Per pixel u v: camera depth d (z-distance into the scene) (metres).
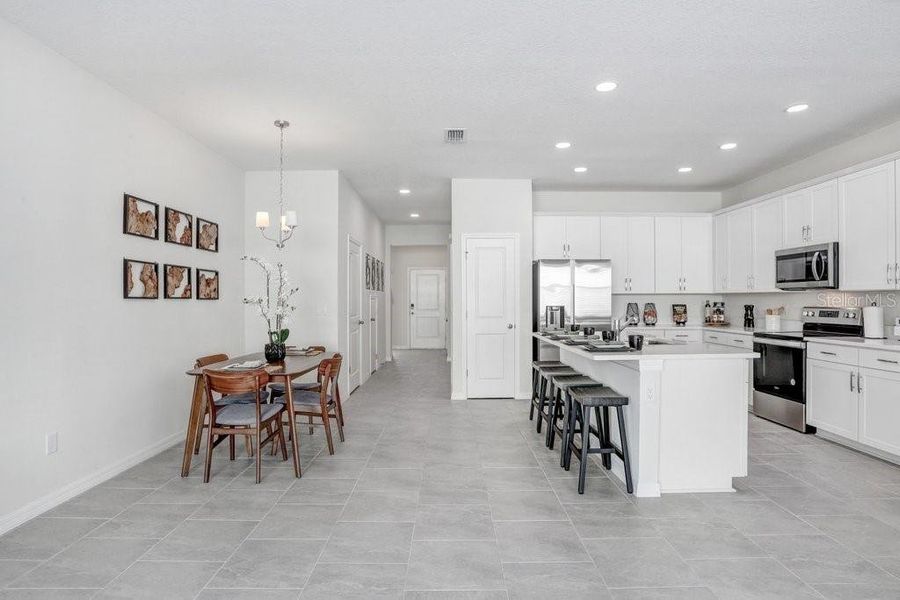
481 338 5.78
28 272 2.62
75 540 2.38
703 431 2.97
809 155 4.86
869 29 2.56
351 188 6.13
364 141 4.39
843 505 2.78
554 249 6.07
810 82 3.21
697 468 2.97
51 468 2.76
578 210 6.48
